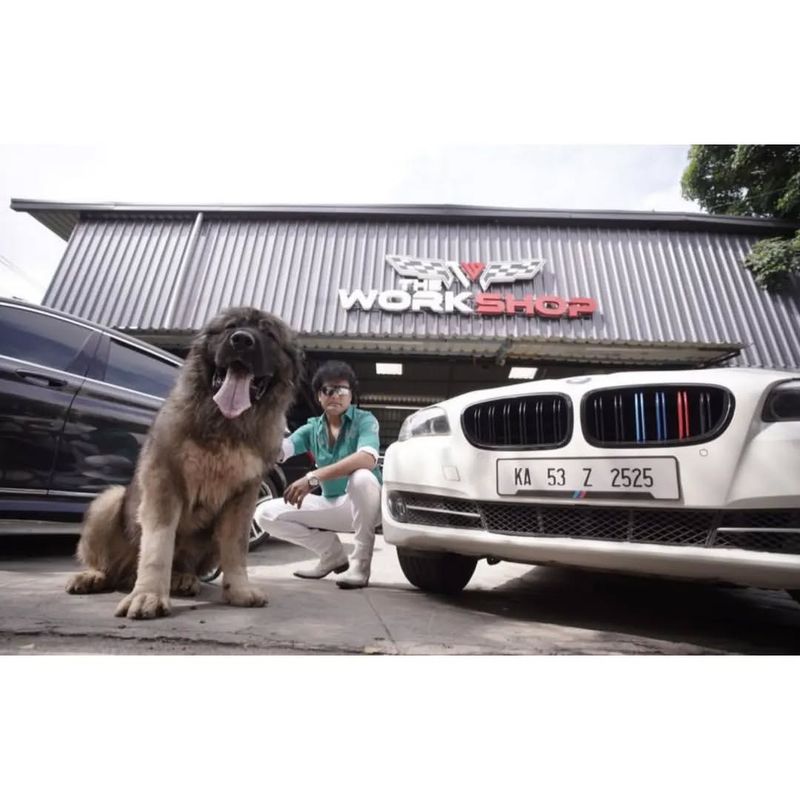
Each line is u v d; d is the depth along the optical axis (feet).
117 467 13.32
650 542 6.61
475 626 7.36
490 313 31.07
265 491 15.20
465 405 8.37
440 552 9.26
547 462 7.33
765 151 42.27
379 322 30.78
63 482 12.29
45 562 12.10
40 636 5.91
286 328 8.71
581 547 6.93
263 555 14.80
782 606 9.96
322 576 11.34
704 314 31.65
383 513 9.50
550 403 7.56
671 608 9.53
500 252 33.40
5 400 11.49
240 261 32.63
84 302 30.55
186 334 26.71
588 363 30.48
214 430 7.48
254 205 34.01
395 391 38.29
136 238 33.37
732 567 6.07
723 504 6.16
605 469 6.89
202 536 8.66
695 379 6.66
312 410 23.16
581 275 32.71
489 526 7.89
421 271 32.17
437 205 34.24
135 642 5.86
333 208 34.09
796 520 5.89
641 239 34.40
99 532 8.54
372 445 10.54
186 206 33.94
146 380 14.60
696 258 33.81
